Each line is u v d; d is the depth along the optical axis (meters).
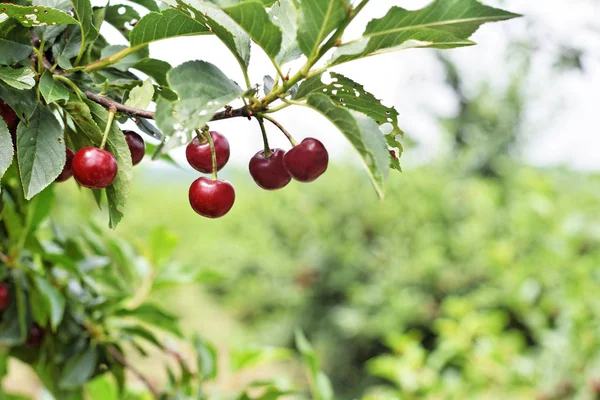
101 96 0.54
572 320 1.46
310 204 3.05
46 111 0.53
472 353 1.54
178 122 0.48
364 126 0.49
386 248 2.81
